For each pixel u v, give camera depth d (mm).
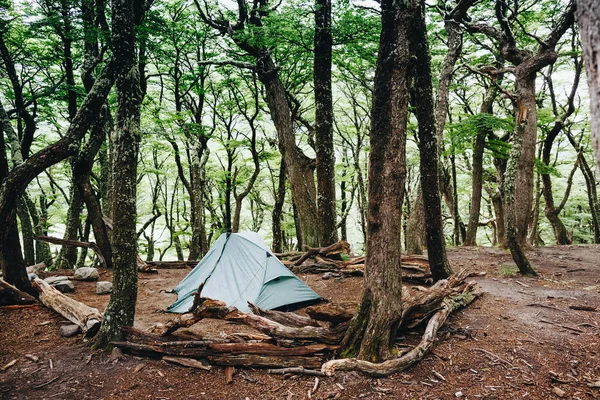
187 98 15820
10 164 10586
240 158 19359
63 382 3850
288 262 9656
